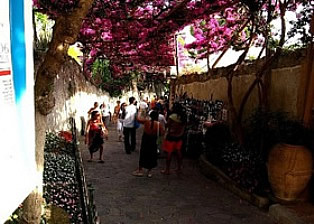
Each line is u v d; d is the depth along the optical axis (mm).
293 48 7441
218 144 8922
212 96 12469
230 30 12602
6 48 1407
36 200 2518
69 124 12602
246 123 8938
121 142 14391
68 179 5371
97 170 9094
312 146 6309
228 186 7473
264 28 7840
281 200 6160
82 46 12570
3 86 1365
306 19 6652
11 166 1453
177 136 8711
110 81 29406
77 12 2521
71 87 13711
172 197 6895
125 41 10508
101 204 6379
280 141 6418
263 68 7797
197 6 8133
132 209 6164
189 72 17062
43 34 10781
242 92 9961
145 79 37500
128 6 7930
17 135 1531
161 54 16062
